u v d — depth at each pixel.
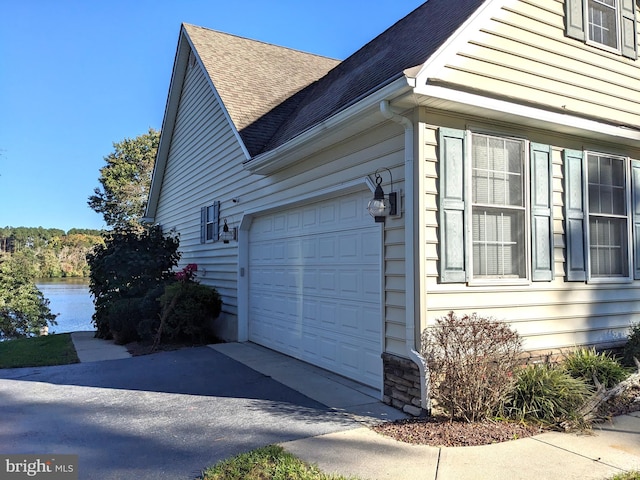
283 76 11.88
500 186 5.33
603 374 5.12
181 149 14.01
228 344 9.16
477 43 5.14
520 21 5.55
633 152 6.77
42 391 5.96
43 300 22.00
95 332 12.38
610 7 6.64
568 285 5.87
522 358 5.02
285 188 7.80
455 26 5.27
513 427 4.26
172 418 4.77
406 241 4.82
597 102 6.28
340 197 6.50
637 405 4.96
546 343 5.60
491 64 5.24
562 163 5.96
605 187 6.44
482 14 5.19
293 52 13.74
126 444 4.07
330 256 6.69
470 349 4.41
